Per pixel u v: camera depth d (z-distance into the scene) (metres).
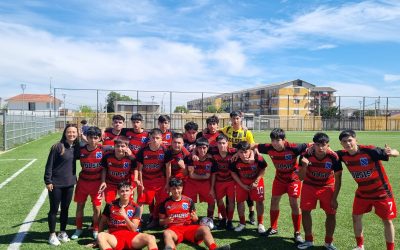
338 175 4.85
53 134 32.19
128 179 5.63
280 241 5.24
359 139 28.16
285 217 6.49
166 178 5.90
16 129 20.78
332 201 4.85
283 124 47.62
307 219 4.93
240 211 5.77
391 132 42.16
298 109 68.12
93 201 5.37
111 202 5.02
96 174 5.41
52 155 5.05
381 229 5.75
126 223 4.80
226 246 4.46
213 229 5.83
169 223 5.10
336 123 47.59
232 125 6.84
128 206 4.95
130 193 4.92
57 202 5.05
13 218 6.33
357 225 4.75
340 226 5.92
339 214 6.66
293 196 5.25
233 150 5.96
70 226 5.92
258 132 40.62
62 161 5.09
